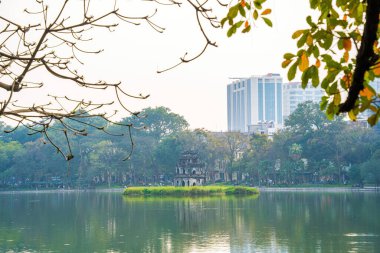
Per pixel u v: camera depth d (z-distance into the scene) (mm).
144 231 76312
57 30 8898
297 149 179500
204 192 156250
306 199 132500
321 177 190750
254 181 195875
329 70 7953
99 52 9703
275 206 112562
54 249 61625
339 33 7934
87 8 8852
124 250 60938
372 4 6785
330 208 105188
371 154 172625
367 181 160375
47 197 166750
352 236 67125
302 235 69312
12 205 128750
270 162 185500
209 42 8586
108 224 85312
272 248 60594
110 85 9078
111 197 158125
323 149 179750
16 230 78312
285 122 191250
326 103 8219
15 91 9133
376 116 8008
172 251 59812
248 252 58500
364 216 89062
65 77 9141
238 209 107062
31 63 9000
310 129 185125
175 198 146125
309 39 7984
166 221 88062
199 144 196625
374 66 7590
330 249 58656
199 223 84562
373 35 6941
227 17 8602
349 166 181625
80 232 75875
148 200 139375
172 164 194250
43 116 8961
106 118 9203
